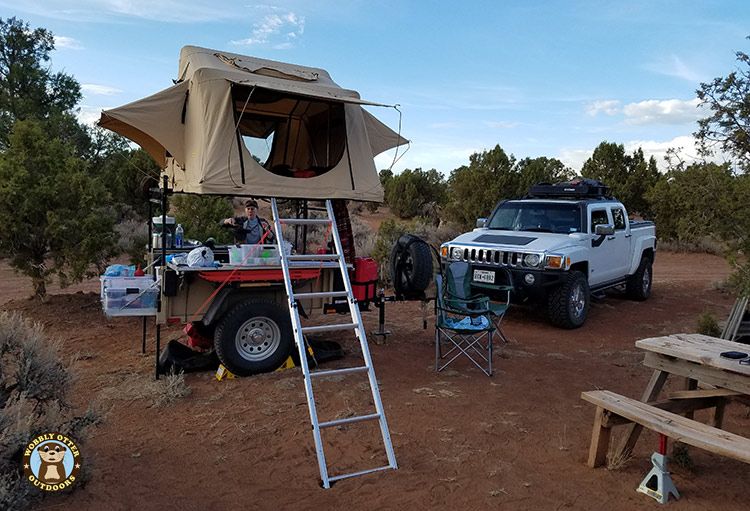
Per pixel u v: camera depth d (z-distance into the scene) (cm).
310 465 421
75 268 930
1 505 311
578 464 428
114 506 355
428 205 3275
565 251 860
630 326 913
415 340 783
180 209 1280
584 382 621
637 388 606
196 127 584
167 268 591
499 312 688
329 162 674
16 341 389
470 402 550
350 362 674
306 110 709
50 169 923
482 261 898
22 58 2128
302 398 550
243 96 622
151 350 712
